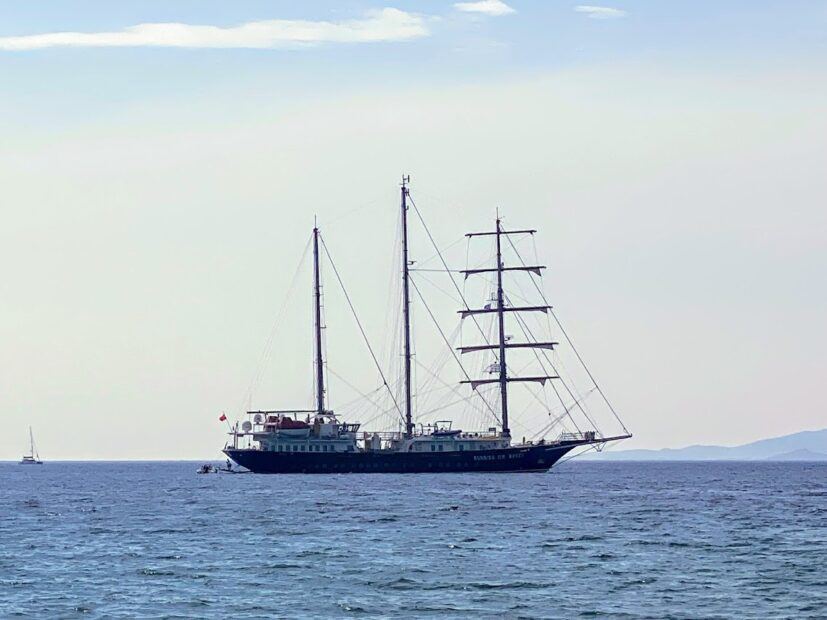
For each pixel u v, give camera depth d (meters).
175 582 181.88
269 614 156.38
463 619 153.00
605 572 190.25
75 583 181.75
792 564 199.62
